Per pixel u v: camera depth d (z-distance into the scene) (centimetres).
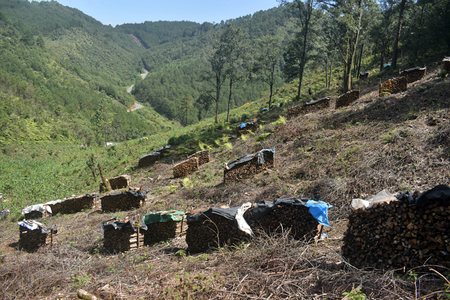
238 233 681
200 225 735
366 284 388
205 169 1734
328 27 2705
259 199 1029
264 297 407
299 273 454
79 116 12700
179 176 1830
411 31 2956
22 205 2209
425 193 400
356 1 2428
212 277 488
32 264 716
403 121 1137
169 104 19800
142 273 608
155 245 866
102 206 1558
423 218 402
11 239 1347
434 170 802
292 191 989
